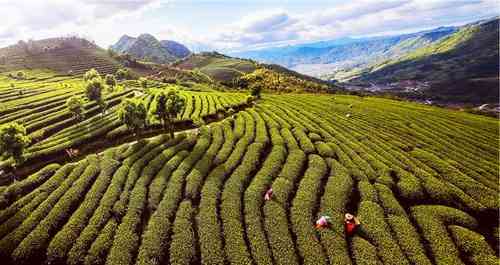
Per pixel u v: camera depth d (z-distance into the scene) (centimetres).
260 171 3969
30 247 3042
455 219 3039
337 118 6259
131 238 2991
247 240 2916
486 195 3434
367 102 8406
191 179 3856
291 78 15775
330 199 3319
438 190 3500
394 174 3925
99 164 4503
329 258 2578
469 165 4153
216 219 3123
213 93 10344
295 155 4353
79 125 6775
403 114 6681
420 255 2577
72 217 3359
